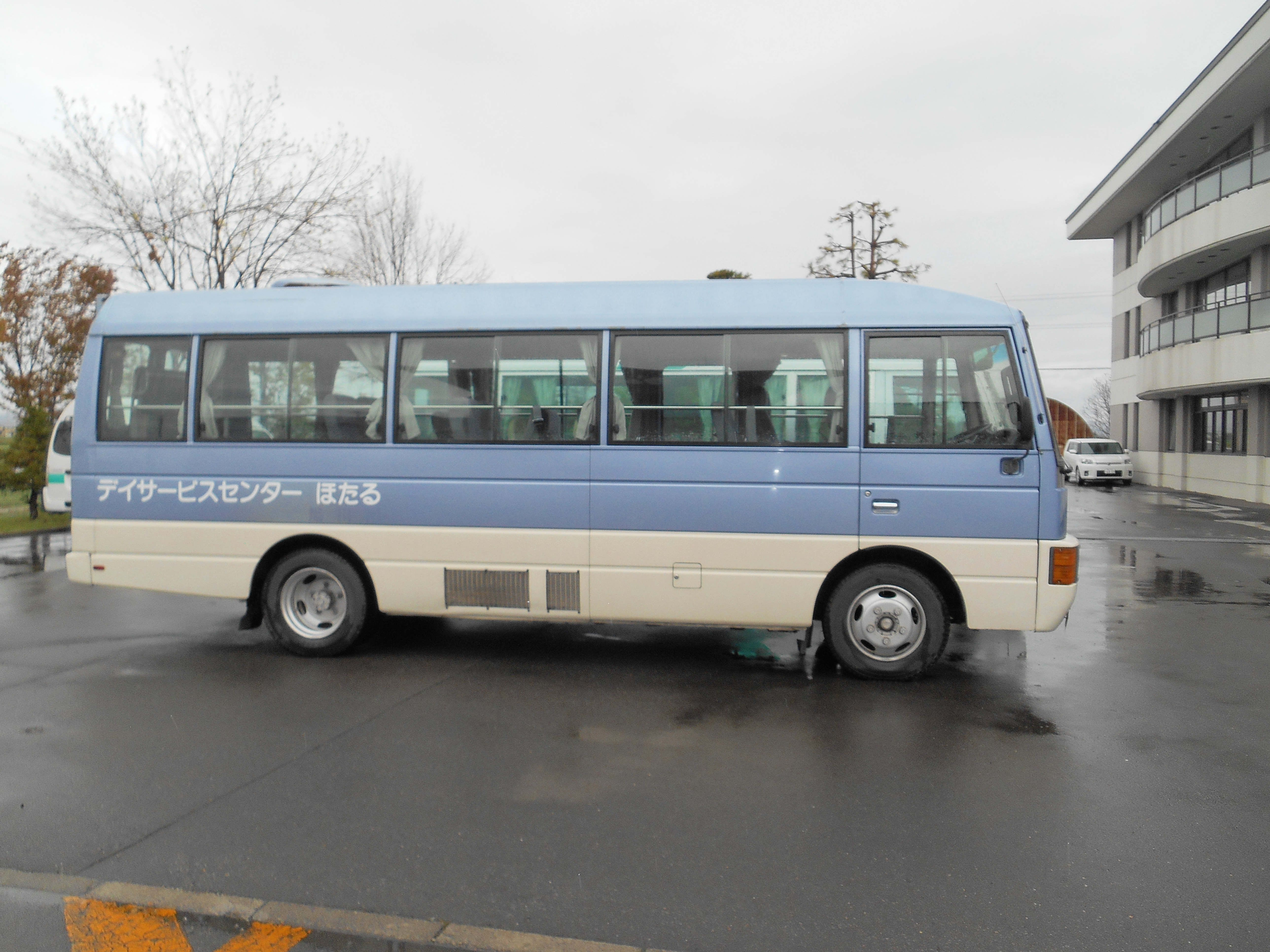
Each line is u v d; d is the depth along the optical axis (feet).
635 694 18.70
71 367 60.44
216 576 21.56
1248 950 9.25
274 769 14.30
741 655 22.20
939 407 18.98
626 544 19.90
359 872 10.86
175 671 20.49
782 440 19.39
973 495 18.78
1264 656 22.39
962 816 12.58
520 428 20.38
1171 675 20.48
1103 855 11.37
